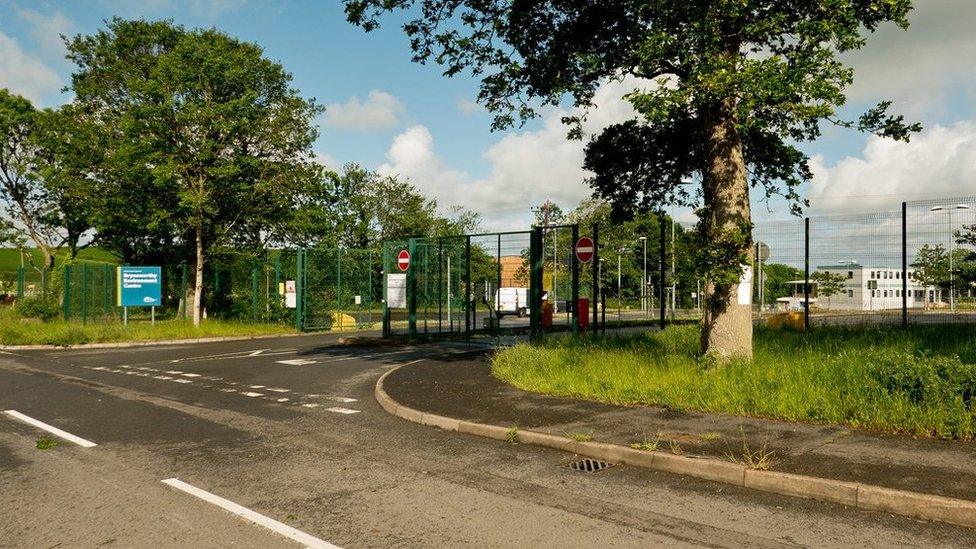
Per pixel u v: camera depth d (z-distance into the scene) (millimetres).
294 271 27656
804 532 4551
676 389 8781
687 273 10500
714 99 8695
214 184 25281
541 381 10359
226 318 28609
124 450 7211
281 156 29141
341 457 6840
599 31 11375
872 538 4426
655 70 9945
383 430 8242
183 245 31641
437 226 50562
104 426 8578
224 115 24828
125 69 31750
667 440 6758
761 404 7848
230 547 4355
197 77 24734
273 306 27703
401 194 49219
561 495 5461
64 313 28953
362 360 16172
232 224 27734
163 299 30438
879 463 5691
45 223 33500
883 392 7367
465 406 9078
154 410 9773
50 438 7836
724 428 7184
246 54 30750
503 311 36969
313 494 5535
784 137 9953
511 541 4430
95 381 13125
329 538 4512
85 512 5098
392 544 4395
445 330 23125
